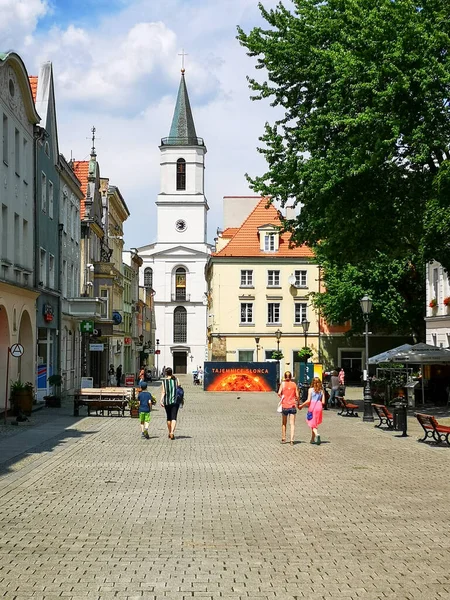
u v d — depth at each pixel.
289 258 73.06
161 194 122.69
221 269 73.25
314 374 47.78
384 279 60.94
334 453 19.47
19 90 32.78
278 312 73.12
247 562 8.96
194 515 11.68
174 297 121.62
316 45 30.92
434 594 7.75
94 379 58.50
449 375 38.16
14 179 31.92
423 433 24.48
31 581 8.14
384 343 71.56
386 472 16.14
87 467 16.70
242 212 92.88
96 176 60.19
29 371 34.81
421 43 27.31
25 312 33.53
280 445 21.36
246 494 13.52
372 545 9.82
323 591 7.83
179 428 27.05
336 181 29.09
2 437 22.38
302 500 12.96
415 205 30.12
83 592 7.76
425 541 10.05
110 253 67.12
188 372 120.69
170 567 8.71
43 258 38.19
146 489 13.98
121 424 28.23
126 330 81.25
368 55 28.09
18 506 12.27
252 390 58.59
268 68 31.89
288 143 32.34
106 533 10.42
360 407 37.84
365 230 30.94
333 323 65.88
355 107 28.80
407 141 27.78
